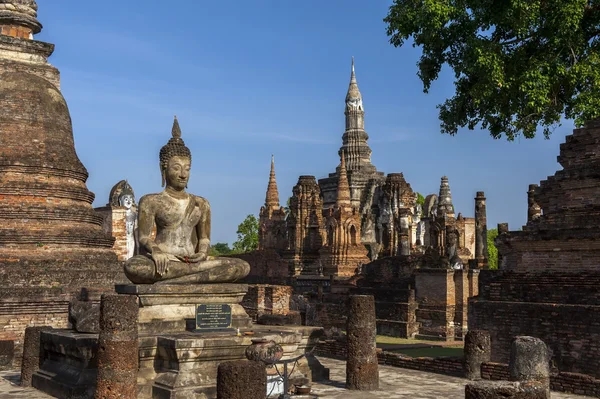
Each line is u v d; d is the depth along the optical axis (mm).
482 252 47188
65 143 24312
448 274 32844
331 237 55312
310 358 16641
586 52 24047
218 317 14820
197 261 15797
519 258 19422
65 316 21438
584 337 16438
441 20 23375
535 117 25438
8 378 17469
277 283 50188
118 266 23719
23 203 22500
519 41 24219
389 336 34156
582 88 24312
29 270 21422
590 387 14820
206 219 16656
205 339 13625
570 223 18141
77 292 21656
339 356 21422
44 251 22219
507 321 18250
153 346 13852
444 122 26906
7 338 20422
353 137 79938
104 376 12641
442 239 46281
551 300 17766
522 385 8555
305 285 47812
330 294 39344
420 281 34156
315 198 61969
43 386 15586
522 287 18516
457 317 32625
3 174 22672
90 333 15805
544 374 11391
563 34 22734
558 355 16922
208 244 16516
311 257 60344
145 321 14641
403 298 34562
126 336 12766
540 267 18812
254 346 13562
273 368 14367
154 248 15367
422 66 25859
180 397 13055
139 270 14898
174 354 13422
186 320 15102
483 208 47688
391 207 68188
